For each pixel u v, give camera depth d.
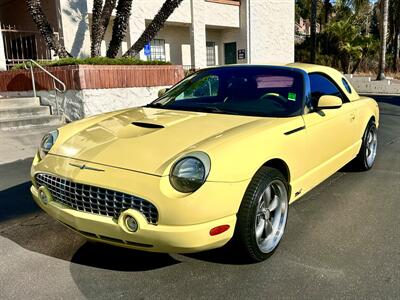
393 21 27.53
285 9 22.61
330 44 27.55
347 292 2.81
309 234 3.71
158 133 3.23
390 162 6.22
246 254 3.08
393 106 13.71
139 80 10.44
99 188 2.86
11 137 8.24
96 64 9.68
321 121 3.99
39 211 4.44
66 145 3.38
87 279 3.04
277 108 3.83
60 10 13.30
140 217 2.70
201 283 2.96
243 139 3.03
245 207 2.92
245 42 20.77
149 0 16.34
